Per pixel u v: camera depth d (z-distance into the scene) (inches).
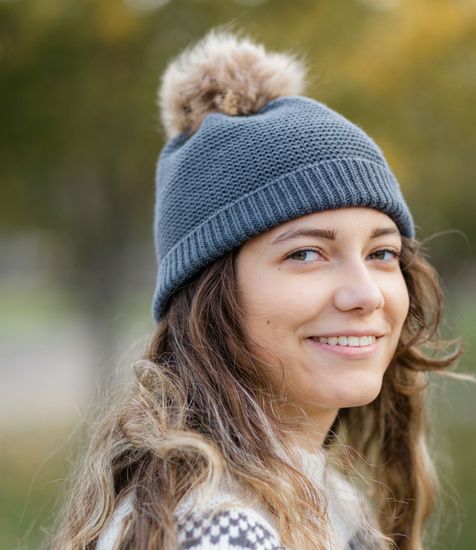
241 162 69.0
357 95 184.2
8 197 252.7
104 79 194.4
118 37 186.1
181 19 190.5
